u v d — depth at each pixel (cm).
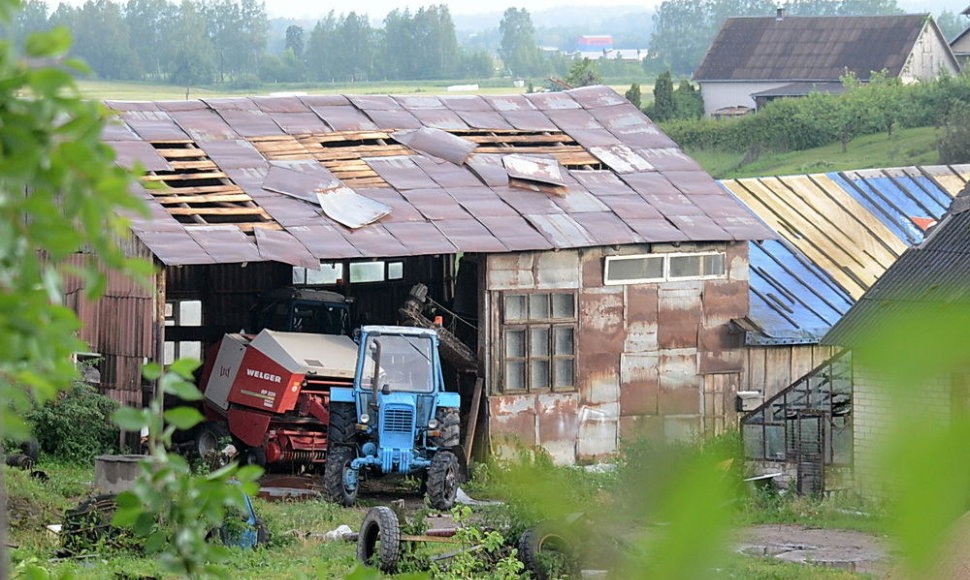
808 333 7775
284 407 6316
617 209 7525
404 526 3938
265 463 6431
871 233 9181
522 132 8119
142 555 3906
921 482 577
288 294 7262
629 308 7344
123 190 661
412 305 7025
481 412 6969
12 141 630
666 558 650
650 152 8181
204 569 955
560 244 7056
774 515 5166
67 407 6069
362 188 7175
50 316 671
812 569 3862
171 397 6638
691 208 7719
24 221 665
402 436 5650
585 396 7212
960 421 573
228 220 6794
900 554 586
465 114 8144
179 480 911
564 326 7162
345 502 5612
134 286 6278
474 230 7019
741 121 18938
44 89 631
